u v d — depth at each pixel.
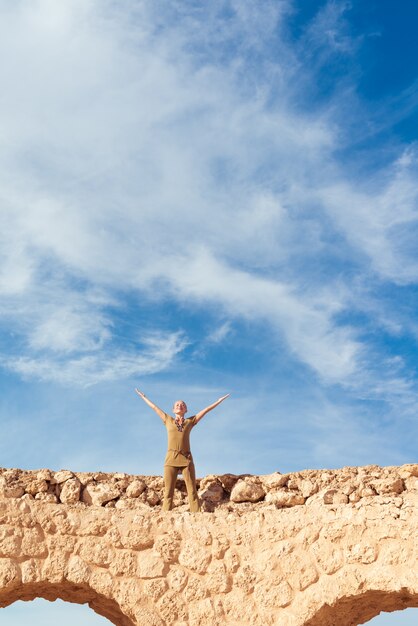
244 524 12.66
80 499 13.72
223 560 12.52
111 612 13.54
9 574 12.60
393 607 12.51
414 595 11.78
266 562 12.34
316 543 12.20
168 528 12.83
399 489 12.84
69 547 12.80
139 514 12.96
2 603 13.32
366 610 12.56
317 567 12.10
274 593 12.18
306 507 12.51
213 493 13.99
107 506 13.73
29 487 13.57
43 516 12.94
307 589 12.08
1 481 13.52
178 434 13.62
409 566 11.59
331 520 12.22
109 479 13.99
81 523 12.92
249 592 12.29
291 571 12.20
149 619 12.41
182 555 12.63
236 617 12.22
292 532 12.38
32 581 12.64
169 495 13.47
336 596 11.87
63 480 13.75
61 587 13.01
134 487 13.81
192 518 12.85
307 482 13.49
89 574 12.68
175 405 13.91
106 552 12.75
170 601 12.45
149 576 12.58
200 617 12.30
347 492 13.04
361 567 11.85
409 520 11.77
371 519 11.99
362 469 13.47
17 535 12.79
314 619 11.98
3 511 12.90
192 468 13.60
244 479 13.95
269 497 13.68
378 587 11.68
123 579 12.63
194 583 12.48
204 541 12.66
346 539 12.05
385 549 11.79
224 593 12.37
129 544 12.77
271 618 12.10
